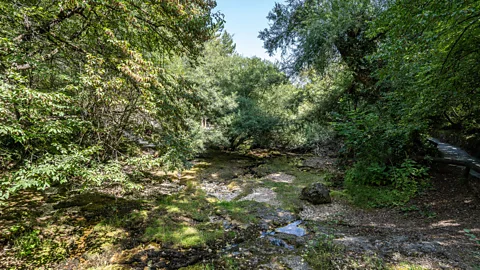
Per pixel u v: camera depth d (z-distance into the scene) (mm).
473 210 5316
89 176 4602
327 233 5035
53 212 5824
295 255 4230
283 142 16000
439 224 4996
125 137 8961
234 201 7273
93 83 4484
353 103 11297
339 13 9320
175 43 6531
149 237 4934
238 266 3959
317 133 14062
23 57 4215
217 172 10875
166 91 6465
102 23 5316
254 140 15594
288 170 11266
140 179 8852
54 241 4633
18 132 3883
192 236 5020
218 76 14938
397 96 7625
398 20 5016
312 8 10711
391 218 5688
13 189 3709
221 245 4789
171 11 5469
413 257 3779
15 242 4406
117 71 5086
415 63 5676
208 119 14086
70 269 3863
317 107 14172
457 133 12211
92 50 5422
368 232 4980
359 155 8195
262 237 5090
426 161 8000
